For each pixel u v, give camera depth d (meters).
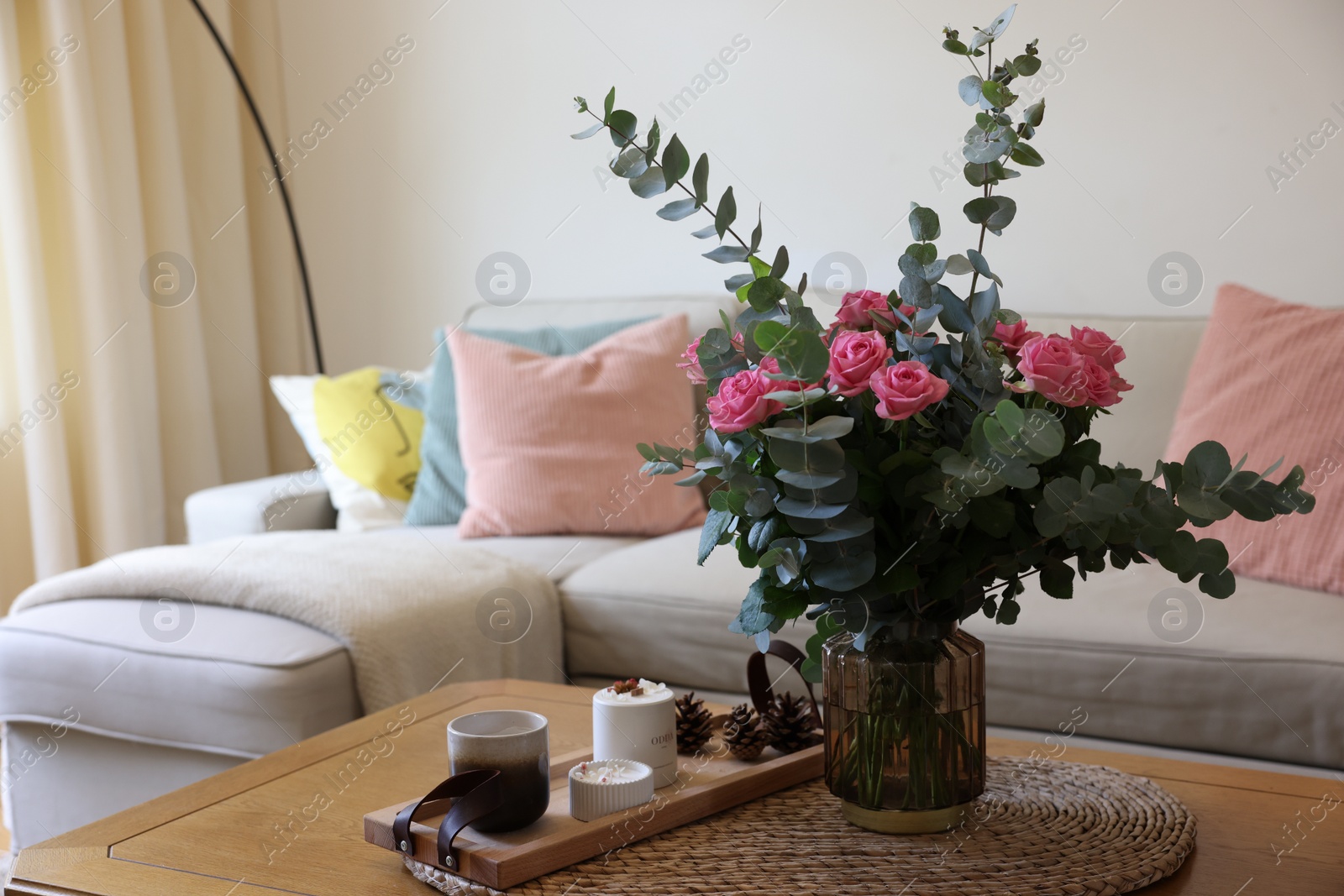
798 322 0.88
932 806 0.91
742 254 0.94
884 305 0.92
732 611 1.74
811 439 0.80
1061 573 0.89
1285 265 2.20
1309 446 1.66
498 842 0.90
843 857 0.89
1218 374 1.84
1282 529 1.66
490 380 2.29
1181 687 1.46
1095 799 1.01
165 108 2.97
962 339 0.88
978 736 0.93
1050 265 2.41
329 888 0.89
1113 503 0.79
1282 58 2.17
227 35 3.17
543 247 2.96
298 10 3.20
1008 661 1.57
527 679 1.82
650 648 1.83
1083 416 0.89
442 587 1.79
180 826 1.03
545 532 2.23
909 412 0.80
